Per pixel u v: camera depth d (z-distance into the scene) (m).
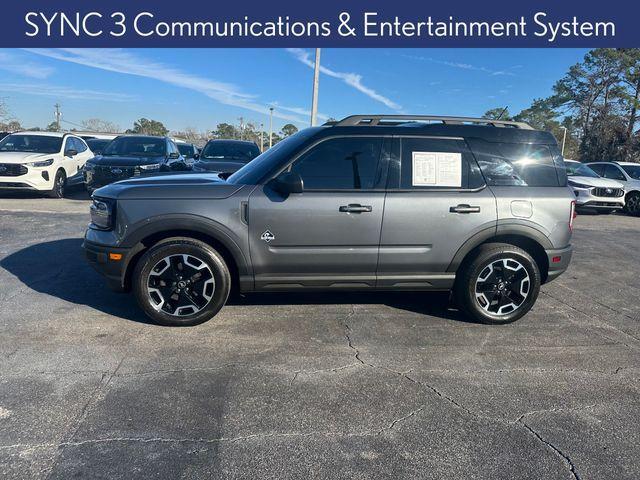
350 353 3.83
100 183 10.98
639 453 2.68
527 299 4.51
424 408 3.06
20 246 6.93
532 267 4.43
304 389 3.25
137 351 3.73
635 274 6.75
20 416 2.82
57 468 2.40
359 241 4.22
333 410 3.01
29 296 4.88
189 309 4.21
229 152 11.72
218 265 4.14
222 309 4.70
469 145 4.39
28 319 4.29
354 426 2.85
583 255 7.97
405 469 2.49
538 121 53.09
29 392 3.09
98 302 4.76
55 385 3.18
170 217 4.05
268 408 3.00
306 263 4.21
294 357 3.72
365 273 4.32
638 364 3.80
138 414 2.88
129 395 3.09
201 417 2.88
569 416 3.03
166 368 3.47
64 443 2.59
